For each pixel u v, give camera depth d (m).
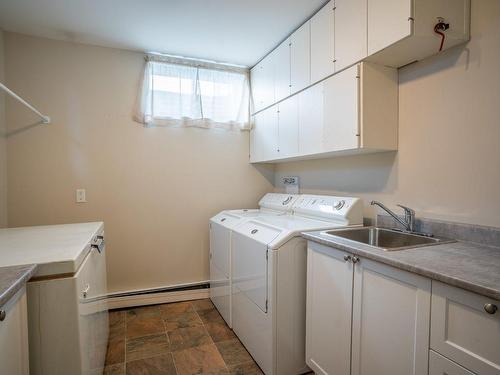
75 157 2.57
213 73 3.00
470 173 1.46
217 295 2.66
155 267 2.85
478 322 0.88
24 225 2.42
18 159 2.40
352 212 1.92
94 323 1.52
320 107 2.02
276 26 2.29
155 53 2.79
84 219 2.61
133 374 1.81
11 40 2.37
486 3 1.39
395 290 1.15
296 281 1.75
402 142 1.79
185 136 2.93
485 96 1.39
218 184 3.08
